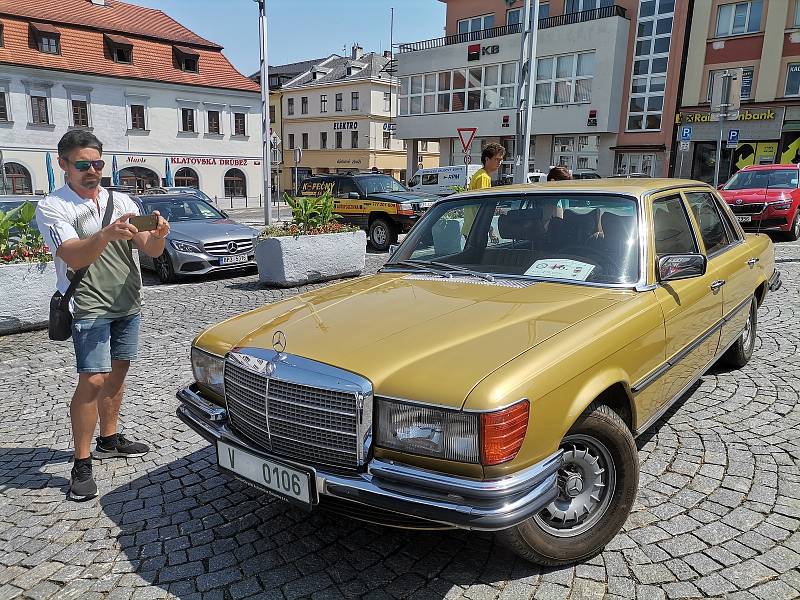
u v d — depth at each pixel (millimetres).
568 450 2623
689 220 4000
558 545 2617
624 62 29781
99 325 3379
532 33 13727
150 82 40219
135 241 3422
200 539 3037
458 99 35375
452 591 2586
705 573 2646
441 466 2232
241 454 2701
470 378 2242
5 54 35156
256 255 9891
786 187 13930
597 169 31453
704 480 3416
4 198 10227
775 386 4785
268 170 20078
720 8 26906
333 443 2414
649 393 3131
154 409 4699
